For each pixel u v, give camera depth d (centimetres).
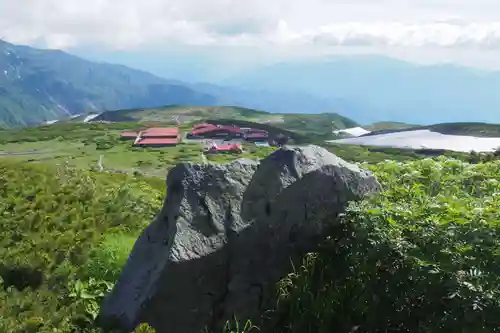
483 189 1087
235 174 940
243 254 878
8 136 17012
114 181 2425
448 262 684
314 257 884
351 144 14838
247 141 16738
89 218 1425
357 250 800
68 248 1189
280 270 895
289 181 920
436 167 1195
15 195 1619
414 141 14150
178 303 825
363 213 860
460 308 635
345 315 775
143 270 881
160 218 931
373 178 1000
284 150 964
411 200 935
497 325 605
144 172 9338
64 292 992
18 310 891
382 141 15012
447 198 891
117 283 905
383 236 762
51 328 840
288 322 834
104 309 881
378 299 733
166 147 14588
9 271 1035
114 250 1163
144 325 761
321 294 831
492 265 675
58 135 17250
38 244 1212
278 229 905
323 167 948
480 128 15475
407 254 720
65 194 1659
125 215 1541
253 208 909
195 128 18088
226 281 864
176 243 830
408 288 705
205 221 872
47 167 2212
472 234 724
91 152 13100
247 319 857
